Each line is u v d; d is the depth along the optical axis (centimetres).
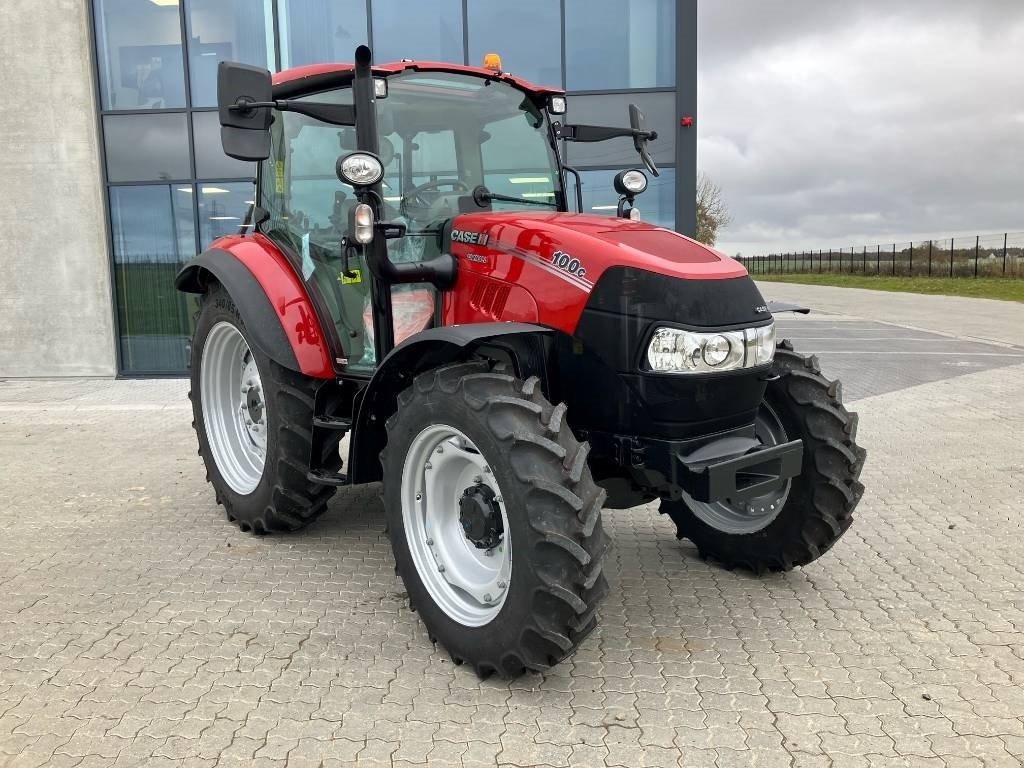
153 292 1023
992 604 327
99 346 1018
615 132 387
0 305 1011
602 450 297
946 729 240
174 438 648
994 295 2566
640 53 988
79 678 270
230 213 1013
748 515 356
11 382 987
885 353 1160
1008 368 994
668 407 274
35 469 550
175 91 997
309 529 422
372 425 318
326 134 364
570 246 288
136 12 984
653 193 1006
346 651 289
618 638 299
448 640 278
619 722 244
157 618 315
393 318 333
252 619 315
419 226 338
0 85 977
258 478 412
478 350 298
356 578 356
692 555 386
